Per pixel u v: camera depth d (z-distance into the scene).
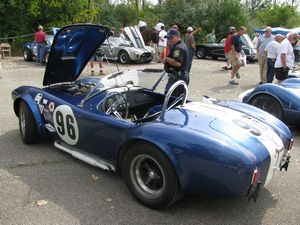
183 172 3.15
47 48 14.96
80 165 4.45
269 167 3.31
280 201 3.75
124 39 17.14
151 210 3.47
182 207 3.55
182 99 4.01
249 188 3.02
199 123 3.45
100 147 3.97
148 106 4.81
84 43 4.86
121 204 3.56
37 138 4.98
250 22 31.97
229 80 12.23
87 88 5.05
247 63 19.20
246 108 4.30
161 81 5.01
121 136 3.63
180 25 30.03
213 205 3.60
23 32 21.64
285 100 6.00
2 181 3.98
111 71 13.51
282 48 9.05
